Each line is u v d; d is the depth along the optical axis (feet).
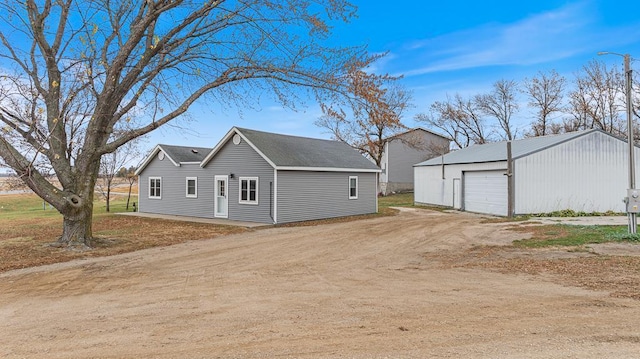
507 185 60.85
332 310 17.19
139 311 17.76
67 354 12.98
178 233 47.98
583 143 62.80
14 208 104.32
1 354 13.10
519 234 40.73
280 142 67.00
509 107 136.05
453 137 144.05
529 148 64.03
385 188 130.00
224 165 66.18
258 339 13.89
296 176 61.46
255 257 31.68
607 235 35.91
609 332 13.70
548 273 23.47
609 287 19.75
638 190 34.60
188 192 72.18
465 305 17.46
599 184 63.26
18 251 34.30
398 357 11.97
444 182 82.23
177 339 14.12
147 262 30.01
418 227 50.14
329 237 42.88
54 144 36.06
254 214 61.57
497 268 25.52
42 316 17.37
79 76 35.22
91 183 38.24
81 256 32.53
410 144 123.65
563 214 59.62
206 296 20.15
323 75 40.16
